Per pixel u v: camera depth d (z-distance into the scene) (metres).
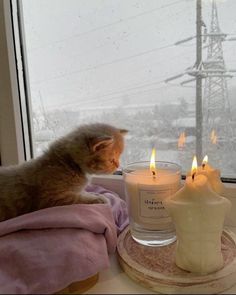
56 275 0.46
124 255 0.54
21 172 0.63
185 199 0.48
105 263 0.49
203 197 0.47
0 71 0.76
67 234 0.51
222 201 0.47
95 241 0.52
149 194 0.56
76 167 0.64
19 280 0.46
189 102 0.72
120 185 0.76
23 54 0.80
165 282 0.47
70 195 0.63
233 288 0.48
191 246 0.49
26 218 0.55
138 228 0.58
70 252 0.48
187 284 0.46
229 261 0.52
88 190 0.75
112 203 0.68
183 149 0.75
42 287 0.44
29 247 0.49
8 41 0.75
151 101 0.75
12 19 0.75
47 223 0.52
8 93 0.77
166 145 0.76
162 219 0.57
